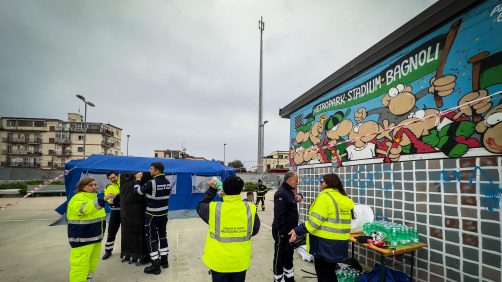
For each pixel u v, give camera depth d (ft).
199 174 36.91
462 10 10.07
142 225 15.71
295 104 24.34
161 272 14.40
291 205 12.15
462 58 10.11
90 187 11.71
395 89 13.25
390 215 13.21
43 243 20.76
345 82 17.37
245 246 8.46
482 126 9.30
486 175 9.14
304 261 15.88
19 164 187.01
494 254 8.82
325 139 19.44
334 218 9.74
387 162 13.52
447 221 10.40
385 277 10.55
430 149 11.20
